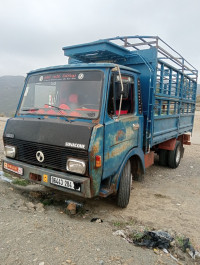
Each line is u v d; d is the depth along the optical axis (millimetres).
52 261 2703
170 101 6492
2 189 4746
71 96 4016
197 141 14094
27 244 2955
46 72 4430
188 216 4574
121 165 4230
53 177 3639
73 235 3311
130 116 4539
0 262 2611
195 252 3410
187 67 7441
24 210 3979
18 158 4184
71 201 4680
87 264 2727
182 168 8141
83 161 3385
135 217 4336
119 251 3066
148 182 6484
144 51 5223
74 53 5121
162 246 3383
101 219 4125
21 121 4156
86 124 3559
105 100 3725
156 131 5758
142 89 5215
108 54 5109
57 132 3629
